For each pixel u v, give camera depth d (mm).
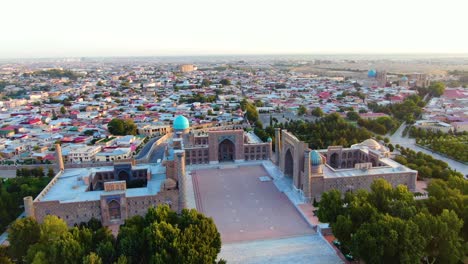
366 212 102938
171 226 94562
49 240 96750
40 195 131125
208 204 148875
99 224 125938
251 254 109438
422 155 193375
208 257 89875
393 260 91312
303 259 105688
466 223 104062
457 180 127438
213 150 198750
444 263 93938
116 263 84125
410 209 101000
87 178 144875
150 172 155500
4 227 131375
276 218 135875
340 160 179875
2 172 196750
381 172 151375
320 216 114438
